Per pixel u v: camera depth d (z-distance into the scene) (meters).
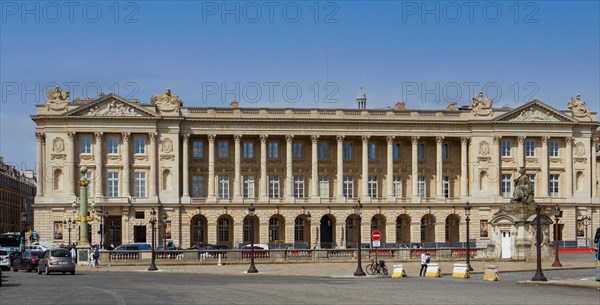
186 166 142.12
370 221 146.12
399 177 149.88
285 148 147.50
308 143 148.00
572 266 88.69
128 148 139.88
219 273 83.31
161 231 140.00
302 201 144.75
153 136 140.25
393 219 146.75
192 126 142.88
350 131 146.62
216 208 142.38
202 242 143.62
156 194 140.12
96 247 99.62
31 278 71.50
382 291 51.78
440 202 147.62
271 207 143.75
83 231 98.75
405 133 147.62
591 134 152.50
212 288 54.84
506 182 149.38
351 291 51.69
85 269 90.38
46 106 138.62
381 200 146.88
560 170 151.12
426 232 149.12
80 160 139.38
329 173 148.25
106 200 138.38
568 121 150.00
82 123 138.88
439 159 148.88
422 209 147.25
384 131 147.25
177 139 141.38
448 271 84.94
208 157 145.00
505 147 149.88
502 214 100.50
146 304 42.00
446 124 148.25
